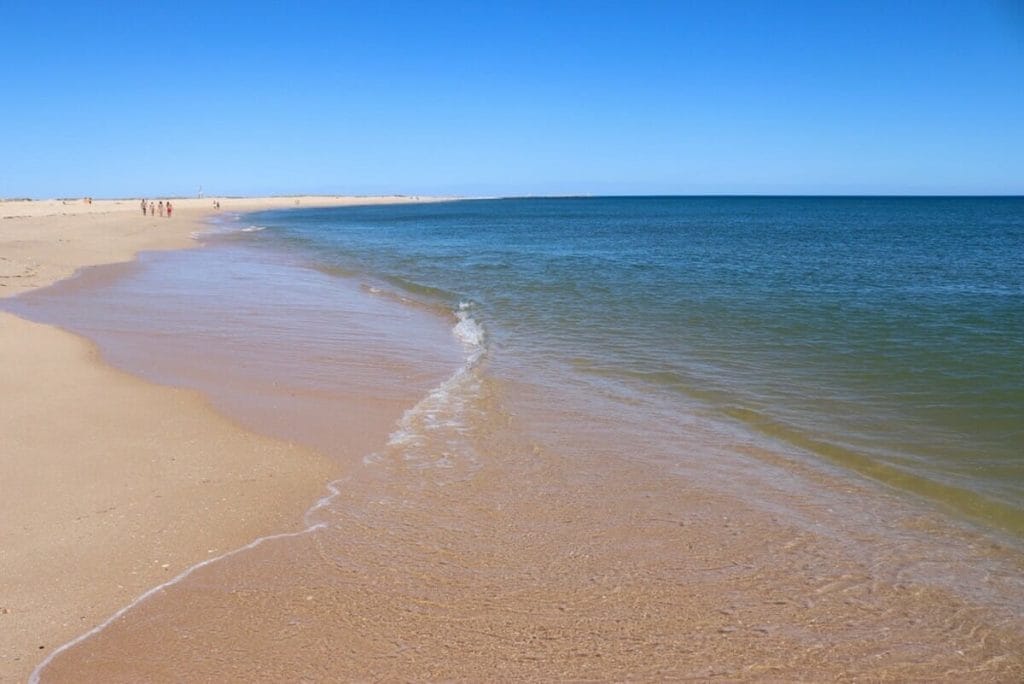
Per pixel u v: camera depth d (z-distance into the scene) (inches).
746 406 344.8
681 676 152.4
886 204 6417.3
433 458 281.6
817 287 763.4
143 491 243.4
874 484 256.8
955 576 195.8
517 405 353.1
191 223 2546.8
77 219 2134.6
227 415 326.0
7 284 747.4
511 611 176.9
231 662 156.3
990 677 153.6
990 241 1675.7
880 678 152.9
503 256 1243.8
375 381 398.0
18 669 153.6
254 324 561.0
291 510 232.8
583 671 153.6
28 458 268.2
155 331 520.4
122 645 162.1
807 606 180.5
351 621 171.6
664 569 198.4
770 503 241.9
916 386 370.6
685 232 2183.8
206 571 194.2
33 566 195.0
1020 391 356.2
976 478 258.2
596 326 550.9
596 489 253.1
